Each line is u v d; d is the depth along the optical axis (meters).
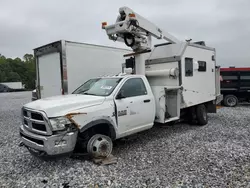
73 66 6.95
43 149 3.58
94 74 7.63
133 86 5.05
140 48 6.07
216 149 4.72
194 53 7.05
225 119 8.55
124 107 4.62
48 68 7.38
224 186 3.11
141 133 6.42
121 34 5.88
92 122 3.99
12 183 3.42
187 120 7.48
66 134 3.64
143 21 5.84
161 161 4.15
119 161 4.18
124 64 7.78
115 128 4.45
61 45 6.59
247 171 3.57
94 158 4.11
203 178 3.37
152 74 6.63
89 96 4.52
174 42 7.32
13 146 5.36
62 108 3.76
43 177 3.59
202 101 7.57
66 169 3.85
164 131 6.63
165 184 3.23
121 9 5.43
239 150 4.59
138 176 3.52
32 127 3.91
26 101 17.78
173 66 6.46
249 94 12.89
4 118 9.70
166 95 6.05
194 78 7.06
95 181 3.38
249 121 8.02
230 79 12.84
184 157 4.32
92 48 7.54
